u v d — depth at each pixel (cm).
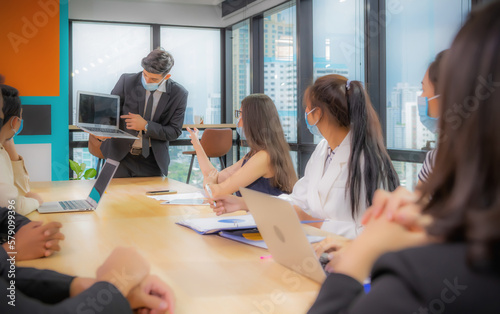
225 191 209
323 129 172
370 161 157
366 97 163
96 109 310
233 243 130
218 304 83
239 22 702
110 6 694
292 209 89
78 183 285
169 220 166
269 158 212
